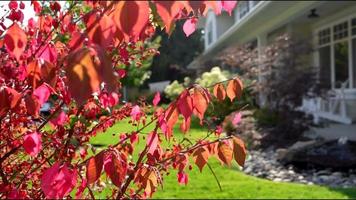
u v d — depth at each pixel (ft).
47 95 4.93
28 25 6.03
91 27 3.95
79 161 6.80
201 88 5.42
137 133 6.82
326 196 18.35
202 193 19.02
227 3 4.04
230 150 6.02
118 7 3.72
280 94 32.94
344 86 38.01
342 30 42.19
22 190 6.06
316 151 25.20
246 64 41.04
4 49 5.63
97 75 3.59
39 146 5.32
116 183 5.12
